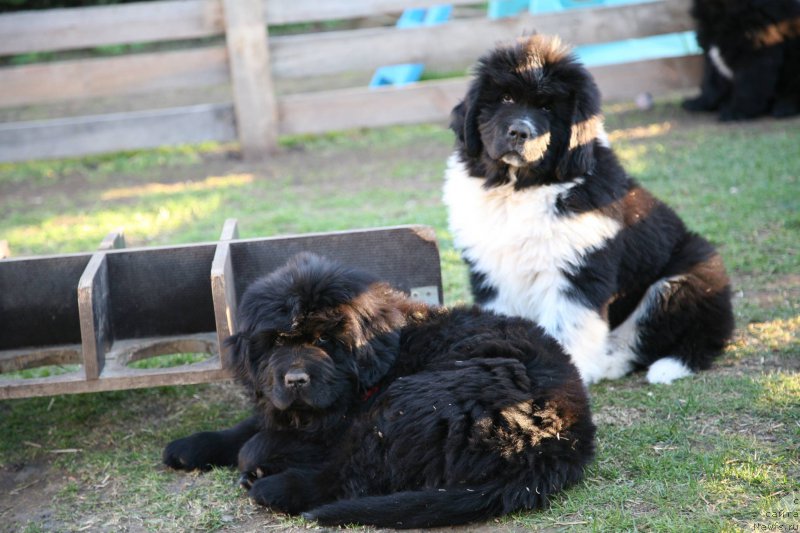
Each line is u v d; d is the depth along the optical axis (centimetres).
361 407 379
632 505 354
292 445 385
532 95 461
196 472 416
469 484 344
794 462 377
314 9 991
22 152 980
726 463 379
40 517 388
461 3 1003
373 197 836
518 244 472
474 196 491
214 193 883
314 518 355
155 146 1003
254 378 379
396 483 358
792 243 646
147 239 749
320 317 362
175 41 1706
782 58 967
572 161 461
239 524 367
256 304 374
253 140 1012
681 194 764
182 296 467
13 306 459
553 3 1133
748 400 437
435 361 382
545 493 349
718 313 499
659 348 504
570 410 364
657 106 1081
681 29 1030
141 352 457
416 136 1061
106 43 974
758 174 795
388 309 388
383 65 1019
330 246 472
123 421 479
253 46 980
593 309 472
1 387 419
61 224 816
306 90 1344
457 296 594
